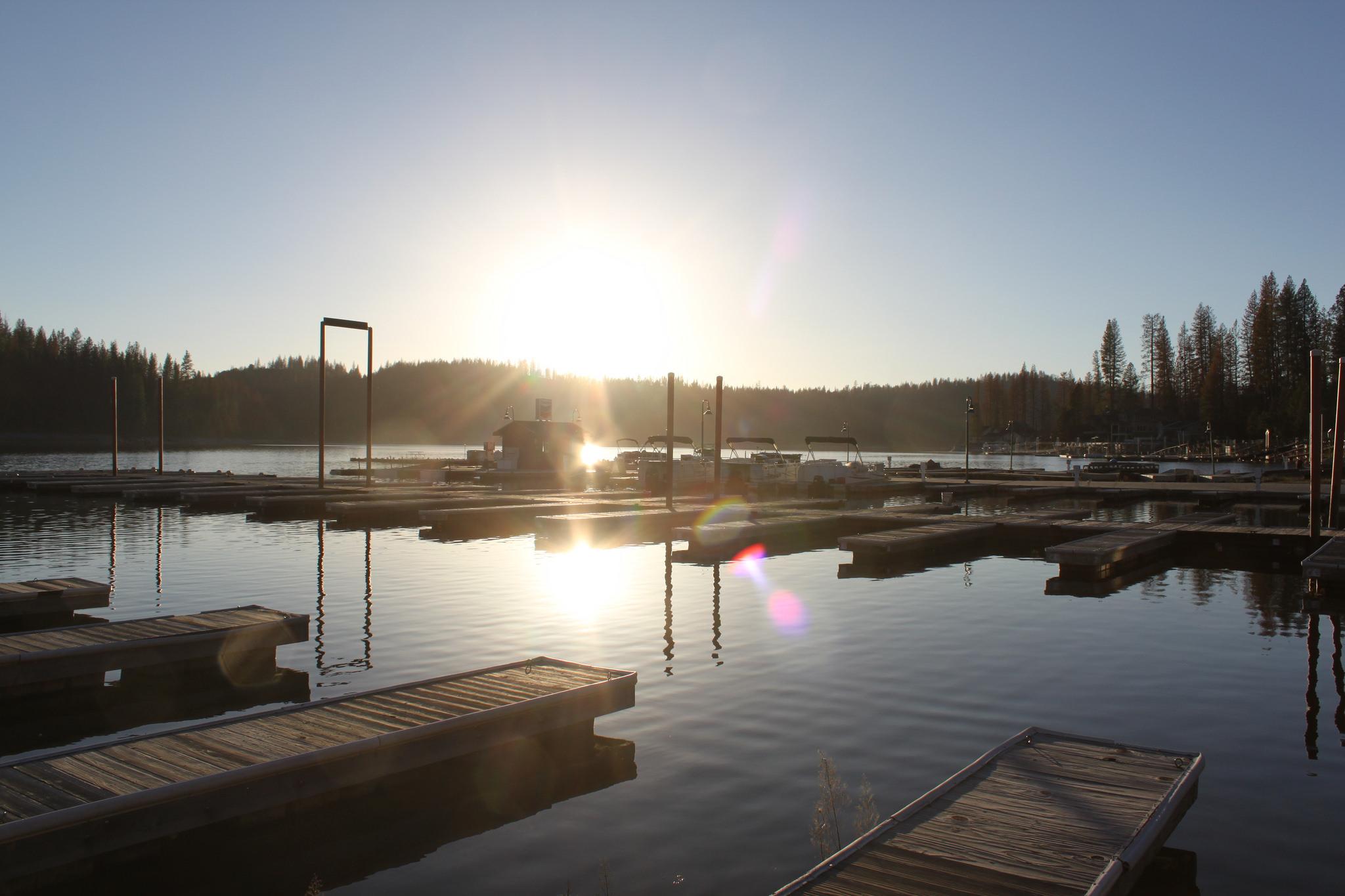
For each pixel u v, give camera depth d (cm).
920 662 1183
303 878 618
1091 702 1005
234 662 1101
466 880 612
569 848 655
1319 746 864
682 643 1290
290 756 654
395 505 3162
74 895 585
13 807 577
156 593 1688
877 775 780
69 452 10494
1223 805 724
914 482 5162
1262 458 9875
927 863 533
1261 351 11031
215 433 15725
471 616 1480
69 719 949
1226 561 2267
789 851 647
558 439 5525
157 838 595
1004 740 873
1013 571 2075
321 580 1866
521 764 790
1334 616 1525
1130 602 1664
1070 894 495
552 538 2662
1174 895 585
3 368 12456
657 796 742
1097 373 13625
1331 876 611
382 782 720
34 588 1425
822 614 1517
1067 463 11381
